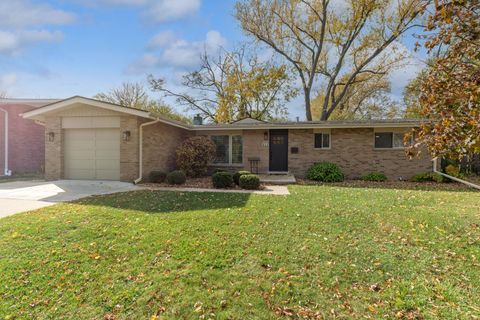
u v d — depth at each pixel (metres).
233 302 2.73
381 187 10.13
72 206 6.27
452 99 2.29
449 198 7.51
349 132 12.62
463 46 2.32
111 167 10.55
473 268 3.38
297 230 4.61
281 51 21.69
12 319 2.51
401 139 12.20
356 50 19.94
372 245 4.05
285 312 2.59
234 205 6.36
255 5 20.03
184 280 3.08
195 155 12.20
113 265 3.41
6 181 11.37
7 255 3.64
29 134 15.81
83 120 10.59
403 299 2.78
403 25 17.17
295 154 13.09
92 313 2.58
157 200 6.93
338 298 2.81
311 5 19.70
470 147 2.11
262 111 25.30
